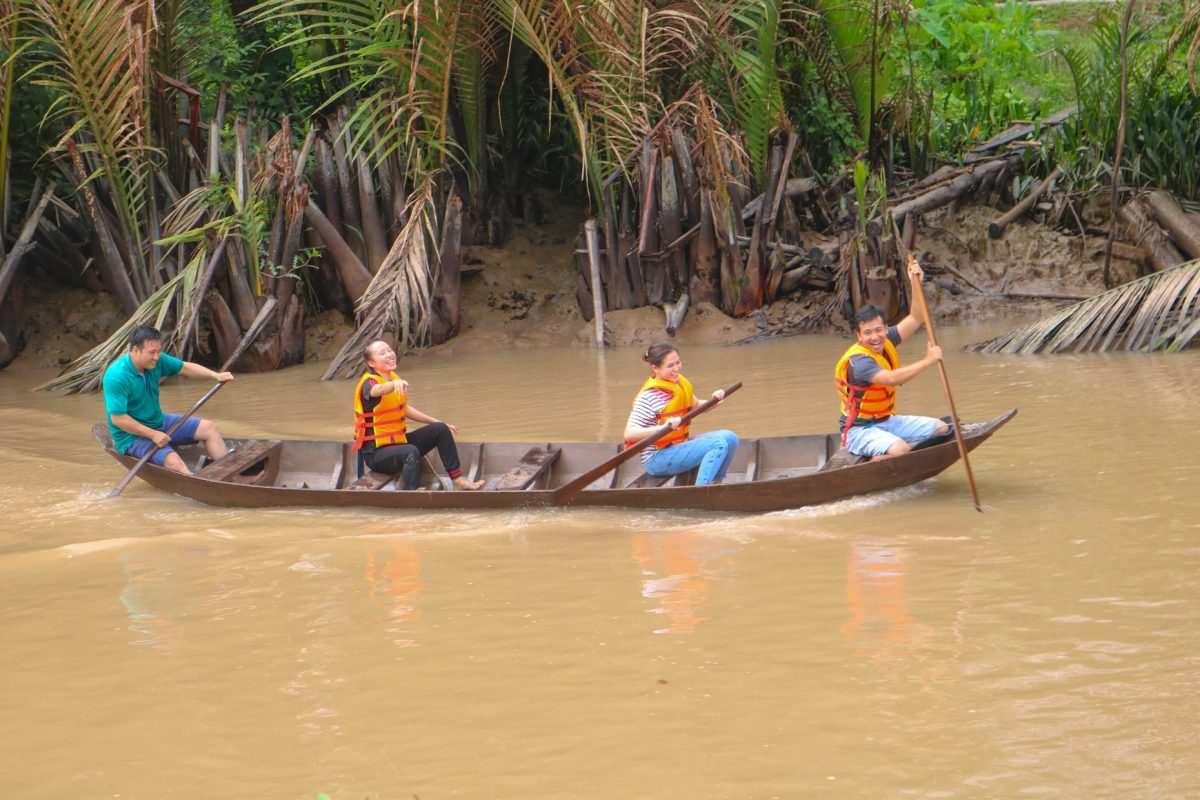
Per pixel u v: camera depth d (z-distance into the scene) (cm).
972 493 1082
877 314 1165
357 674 760
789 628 804
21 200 2388
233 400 1881
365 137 2197
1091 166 2505
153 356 1305
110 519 1191
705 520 1106
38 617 899
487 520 1133
